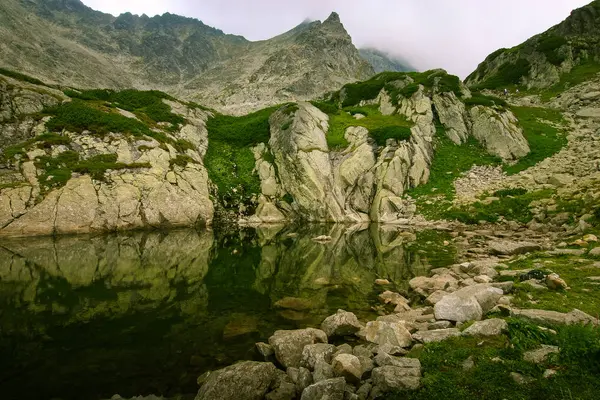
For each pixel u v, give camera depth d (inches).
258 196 1593.3
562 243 601.9
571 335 241.1
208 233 1157.1
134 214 1171.9
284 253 831.7
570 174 1187.3
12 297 472.7
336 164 1582.2
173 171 1362.0
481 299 350.0
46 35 4862.2
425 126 1786.4
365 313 439.5
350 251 852.0
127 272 631.2
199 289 538.6
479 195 1277.1
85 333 367.6
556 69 2445.9
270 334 376.2
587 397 189.3
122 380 282.4
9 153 1104.2
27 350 327.0
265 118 1971.0
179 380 285.1
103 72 4943.4
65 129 1275.8
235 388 255.1
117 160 1261.1
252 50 7691.9
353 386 248.4
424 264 679.7
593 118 1733.5
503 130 1635.1
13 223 984.3
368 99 2406.5
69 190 1093.8
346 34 6102.4
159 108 1859.0
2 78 1314.0
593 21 2716.5
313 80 4451.3
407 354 277.1
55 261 700.0
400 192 1476.4
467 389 213.3
